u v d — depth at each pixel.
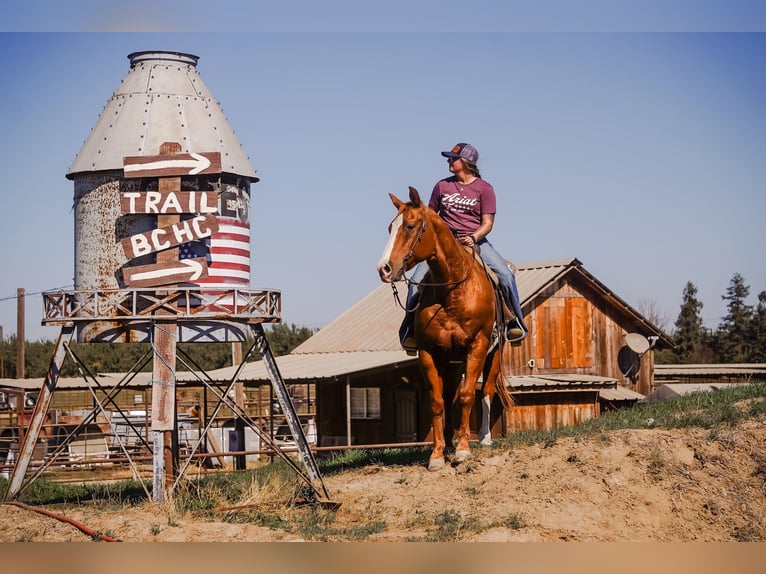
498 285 13.84
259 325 13.66
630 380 33.50
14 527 11.12
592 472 12.21
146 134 14.02
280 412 37.38
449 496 12.33
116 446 34.56
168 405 13.06
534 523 11.14
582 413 29.31
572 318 32.50
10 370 58.16
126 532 10.95
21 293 40.88
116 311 13.19
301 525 11.59
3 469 27.34
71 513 12.09
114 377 37.47
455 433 14.78
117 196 13.79
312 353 34.38
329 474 14.45
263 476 14.93
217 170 13.45
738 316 66.50
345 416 31.03
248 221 14.43
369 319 35.09
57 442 33.56
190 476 17.17
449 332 12.97
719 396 16.14
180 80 14.58
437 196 13.95
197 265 13.38
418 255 12.22
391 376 28.86
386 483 13.17
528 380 28.92
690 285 66.81
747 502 11.57
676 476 12.14
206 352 56.31
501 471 12.74
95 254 13.81
